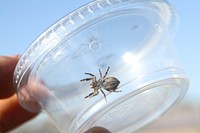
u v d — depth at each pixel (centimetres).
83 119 17
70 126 18
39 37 17
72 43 17
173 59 19
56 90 18
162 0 18
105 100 17
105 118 19
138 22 18
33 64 18
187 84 20
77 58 17
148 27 18
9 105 24
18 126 25
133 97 18
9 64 22
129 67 17
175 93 20
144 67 18
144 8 18
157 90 19
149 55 18
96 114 18
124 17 17
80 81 17
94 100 17
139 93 18
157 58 18
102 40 17
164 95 20
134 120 20
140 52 18
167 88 20
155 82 18
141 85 17
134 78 17
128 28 17
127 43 17
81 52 17
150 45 18
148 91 19
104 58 17
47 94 18
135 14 18
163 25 19
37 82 18
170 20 20
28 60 18
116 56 17
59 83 18
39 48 17
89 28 17
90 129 18
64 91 18
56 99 18
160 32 18
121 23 17
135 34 18
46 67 18
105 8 17
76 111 18
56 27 17
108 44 17
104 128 18
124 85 17
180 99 21
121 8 17
